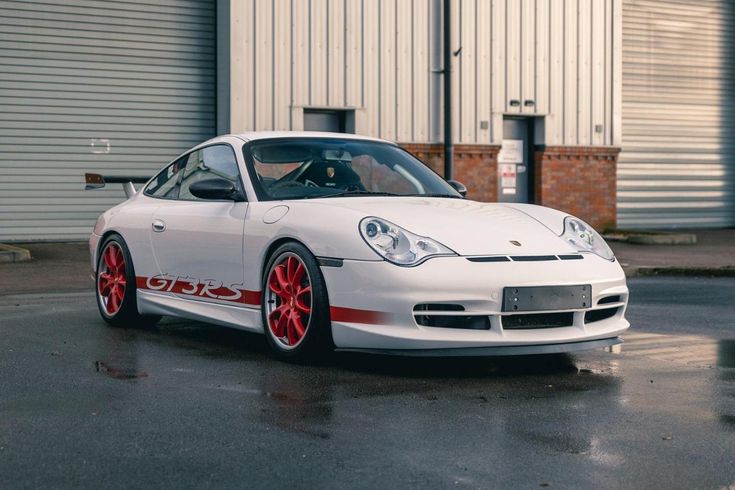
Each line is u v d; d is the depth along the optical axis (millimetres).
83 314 7125
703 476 3139
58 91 14016
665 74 19188
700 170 19656
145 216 6262
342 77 15430
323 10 15242
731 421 3869
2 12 13648
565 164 17531
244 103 14719
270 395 4270
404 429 3691
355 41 15516
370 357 5254
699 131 19641
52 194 14047
